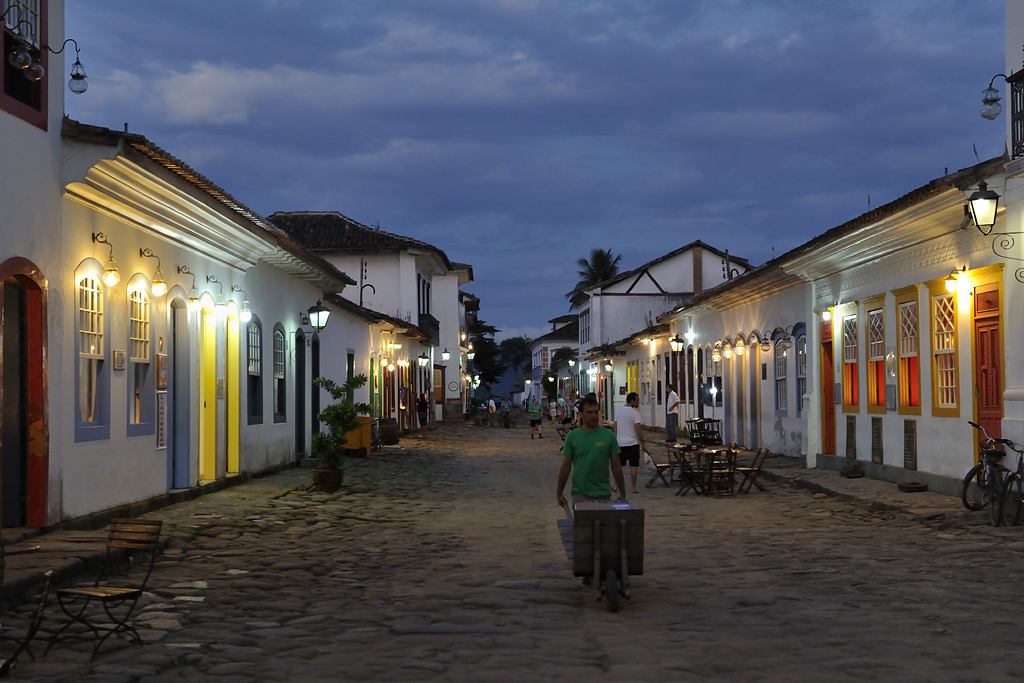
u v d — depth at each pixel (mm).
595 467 9547
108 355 12070
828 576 9516
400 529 13055
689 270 55844
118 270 12414
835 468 20031
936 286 15266
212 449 16562
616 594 8039
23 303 10375
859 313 18688
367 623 7660
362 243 46250
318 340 24750
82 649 6715
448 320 58781
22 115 10055
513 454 29656
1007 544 10719
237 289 17891
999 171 12352
